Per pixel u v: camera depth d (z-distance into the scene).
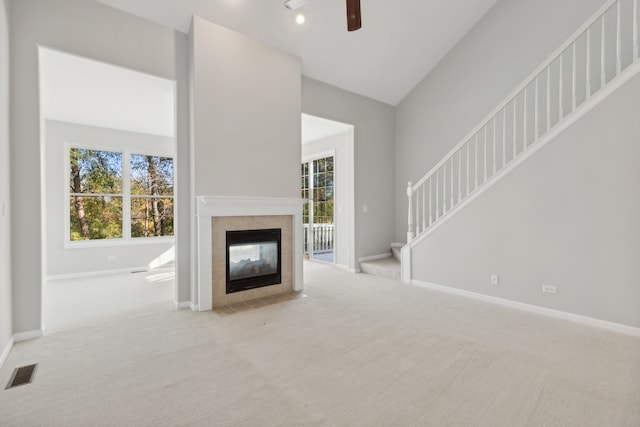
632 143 2.70
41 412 1.72
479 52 4.86
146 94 4.18
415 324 3.04
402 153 6.04
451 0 4.38
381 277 5.18
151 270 5.89
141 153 5.98
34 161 2.75
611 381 1.99
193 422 1.64
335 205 6.23
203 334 2.82
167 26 3.52
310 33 4.12
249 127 3.85
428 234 4.43
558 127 3.14
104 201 5.67
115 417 1.68
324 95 5.02
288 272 4.29
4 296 2.40
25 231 2.71
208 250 3.51
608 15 3.70
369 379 2.04
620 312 2.79
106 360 2.33
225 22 3.62
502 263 3.62
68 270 5.23
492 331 2.84
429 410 1.72
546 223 3.25
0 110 2.36
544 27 4.20
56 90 4.02
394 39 4.67
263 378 2.07
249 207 3.81
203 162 3.50
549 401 1.78
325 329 2.92
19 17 2.71
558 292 3.18
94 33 3.08
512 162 3.50
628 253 2.74
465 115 5.05
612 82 2.80
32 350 2.50
